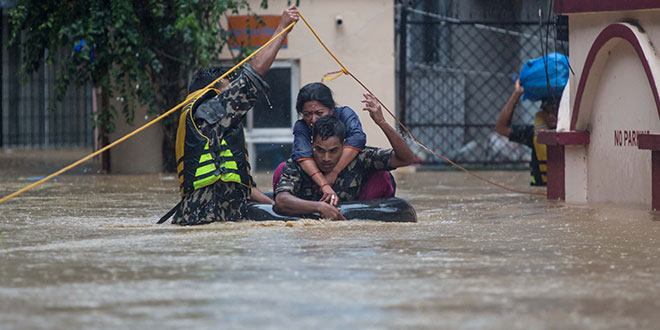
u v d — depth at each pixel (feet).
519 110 104.73
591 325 18.78
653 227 38.47
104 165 91.86
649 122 48.62
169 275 24.94
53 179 79.46
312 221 38.73
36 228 38.42
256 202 43.42
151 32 87.97
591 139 54.44
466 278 24.39
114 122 90.22
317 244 31.65
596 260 27.96
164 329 18.45
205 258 28.19
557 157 56.39
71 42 83.35
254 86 40.65
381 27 91.30
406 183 74.28
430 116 101.50
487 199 57.00
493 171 93.35
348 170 41.86
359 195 42.34
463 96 102.01
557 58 65.57
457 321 19.13
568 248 30.91
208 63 82.28
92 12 82.69
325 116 41.01
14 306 20.76
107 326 18.72
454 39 101.91
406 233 35.37
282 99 91.86
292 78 91.71
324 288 22.88
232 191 40.57
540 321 19.15
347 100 91.56
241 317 19.53
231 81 43.06
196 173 39.91
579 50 54.60
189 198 40.19
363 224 38.55
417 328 18.51
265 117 92.07
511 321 19.13
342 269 25.93
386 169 42.24
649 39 47.93
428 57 101.40
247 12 89.71
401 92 93.56
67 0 84.28
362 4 90.89
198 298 21.63
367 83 91.40
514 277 24.62
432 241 32.73
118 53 82.79
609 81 52.37
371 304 20.88
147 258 28.27
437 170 95.91
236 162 40.73
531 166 68.85
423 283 23.59
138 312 20.07
